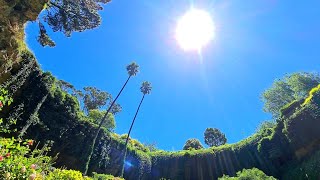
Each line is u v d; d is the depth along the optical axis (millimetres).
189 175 34562
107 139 31766
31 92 23141
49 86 24766
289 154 23250
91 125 29594
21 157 5766
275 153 24359
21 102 22172
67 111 26953
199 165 34656
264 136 28719
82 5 25391
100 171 29797
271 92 42750
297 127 22047
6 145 5547
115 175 31328
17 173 5152
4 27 16578
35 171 5738
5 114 20766
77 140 27219
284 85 41781
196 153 35781
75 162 26531
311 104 21844
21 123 21844
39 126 23859
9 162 5074
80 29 26562
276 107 42000
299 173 19938
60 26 25938
